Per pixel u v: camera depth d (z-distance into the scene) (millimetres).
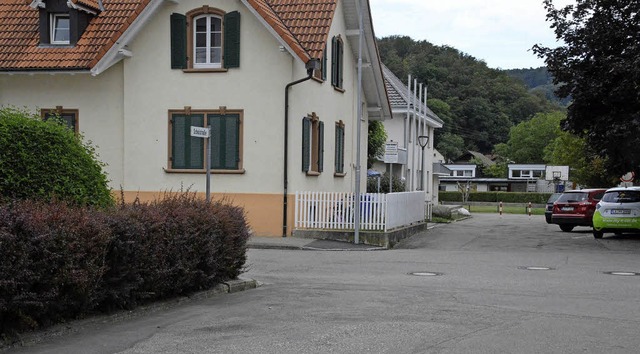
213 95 22031
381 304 9977
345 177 27578
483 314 9195
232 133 21953
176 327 8172
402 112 44875
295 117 21875
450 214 39438
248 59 21828
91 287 7871
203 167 22125
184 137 22219
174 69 22219
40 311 7207
